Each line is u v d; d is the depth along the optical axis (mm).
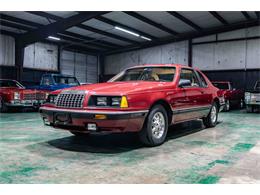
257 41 15148
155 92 3719
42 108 3836
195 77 5066
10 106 9516
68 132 5008
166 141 4164
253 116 8672
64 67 18297
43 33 13328
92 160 3021
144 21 13625
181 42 17797
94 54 20688
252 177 2438
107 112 3199
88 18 11766
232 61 15961
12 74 14820
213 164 2855
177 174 2521
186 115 4512
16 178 2408
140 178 2416
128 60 20172
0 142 4047
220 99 5969
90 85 3959
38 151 3457
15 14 11938
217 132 5090
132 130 3422
